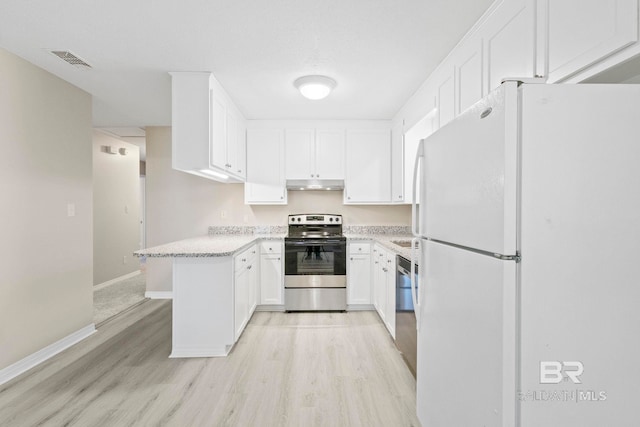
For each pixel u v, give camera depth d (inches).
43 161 105.4
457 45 88.3
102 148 203.9
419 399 69.1
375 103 137.7
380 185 162.4
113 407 79.4
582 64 46.1
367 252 152.8
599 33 43.1
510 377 38.1
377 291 143.6
